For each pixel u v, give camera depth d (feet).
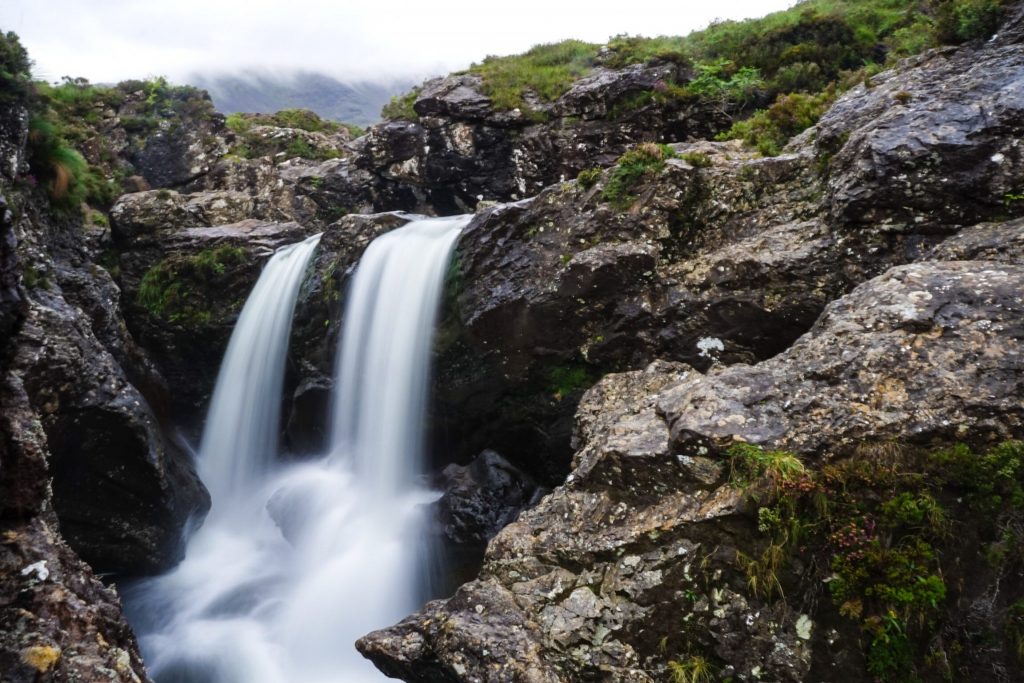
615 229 27.55
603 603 16.78
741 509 15.53
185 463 37.76
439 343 32.76
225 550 35.27
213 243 46.06
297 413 39.42
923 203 21.72
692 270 25.70
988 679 13.57
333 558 30.50
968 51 24.91
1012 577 13.76
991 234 19.61
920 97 23.81
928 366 15.88
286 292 42.68
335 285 39.01
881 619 14.06
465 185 55.47
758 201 26.66
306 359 39.58
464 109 53.72
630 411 20.71
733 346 24.41
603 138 49.52
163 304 44.47
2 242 15.66
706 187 27.40
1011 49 23.47
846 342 17.21
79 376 28.68
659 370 24.04
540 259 29.04
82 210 42.93
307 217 60.54
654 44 61.62
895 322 16.85
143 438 30.45
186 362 45.11
